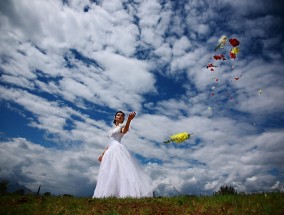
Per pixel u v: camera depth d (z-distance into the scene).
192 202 5.97
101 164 7.68
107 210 5.38
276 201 5.41
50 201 6.36
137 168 7.65
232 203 5.55
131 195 7.00
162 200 6.32
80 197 7.17
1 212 5.15
